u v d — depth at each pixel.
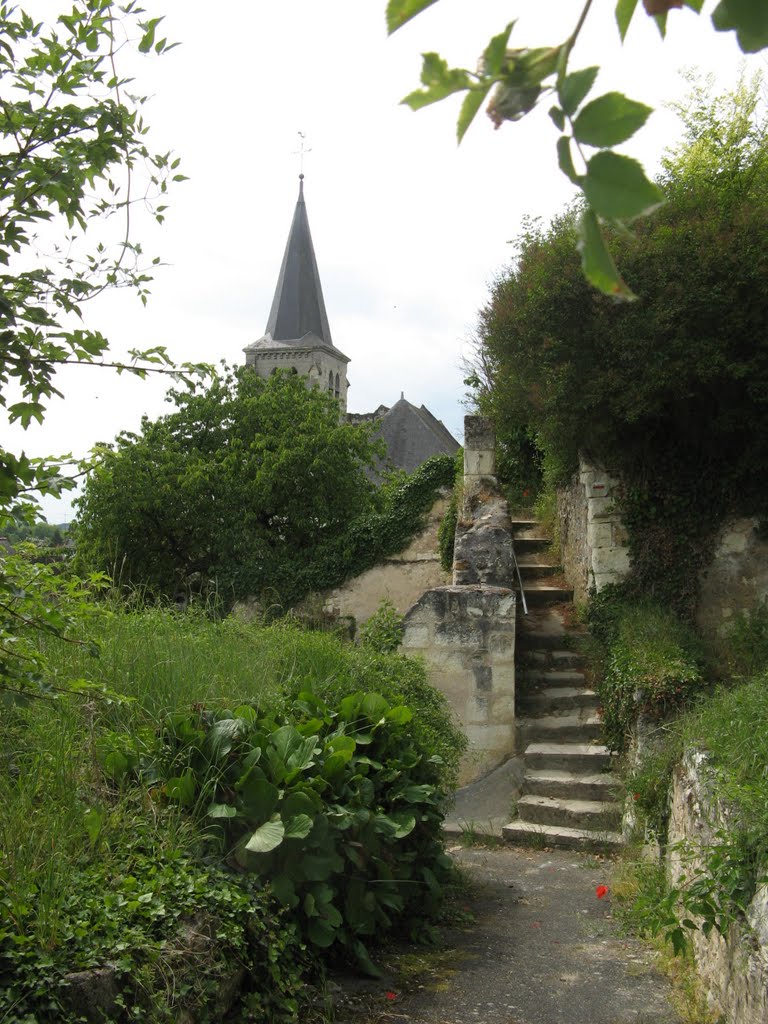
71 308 3.30
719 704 6.17
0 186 3.16
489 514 11.67
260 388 19.86
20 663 3.54
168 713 4.85
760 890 3.69
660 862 6.41
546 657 10.88
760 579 10.41
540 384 10.39
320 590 16.50
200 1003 3.28
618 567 10.74
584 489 11.53
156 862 3.77
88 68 3.20
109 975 2.96
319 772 4.90
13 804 3.61
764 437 10.12
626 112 0.85
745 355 9.73
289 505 17.50
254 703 5.36
